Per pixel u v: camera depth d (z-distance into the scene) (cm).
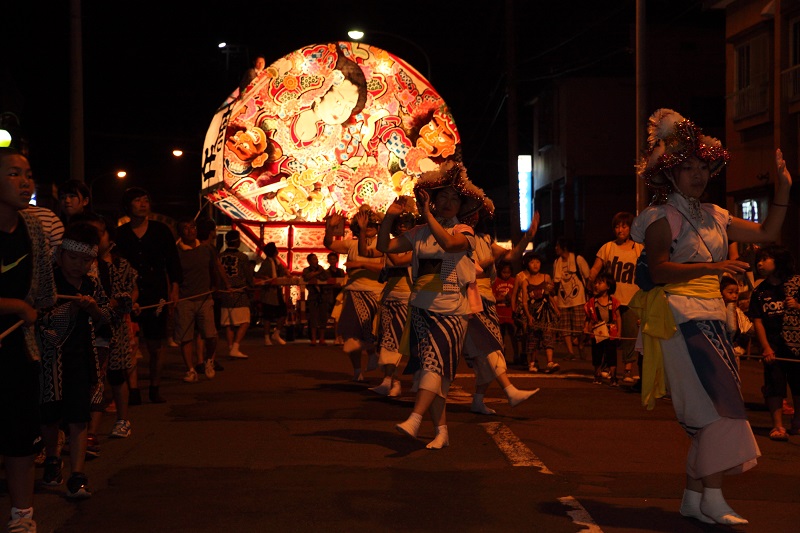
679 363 536
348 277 1159
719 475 524
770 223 554
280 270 1770
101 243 765
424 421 886
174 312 1210
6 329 484
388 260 1042
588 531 516
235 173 1720
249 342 1928
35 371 496
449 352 727
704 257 548
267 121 1722
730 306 896
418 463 690
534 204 4241
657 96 3434
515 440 782
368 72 1736
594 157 3619
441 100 1750
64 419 590
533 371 1374
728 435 518
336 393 1088
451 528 520
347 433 812
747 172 2442
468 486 619
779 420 828
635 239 561
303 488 609
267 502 573
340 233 1149
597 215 3597
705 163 549
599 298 1215
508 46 2623
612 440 788
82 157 1833
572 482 634
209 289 1241
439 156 1752
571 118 3619
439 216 754
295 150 1734
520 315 1441
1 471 673
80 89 1825
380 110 1745
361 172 1745
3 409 485
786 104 2202
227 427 843
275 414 920
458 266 735
